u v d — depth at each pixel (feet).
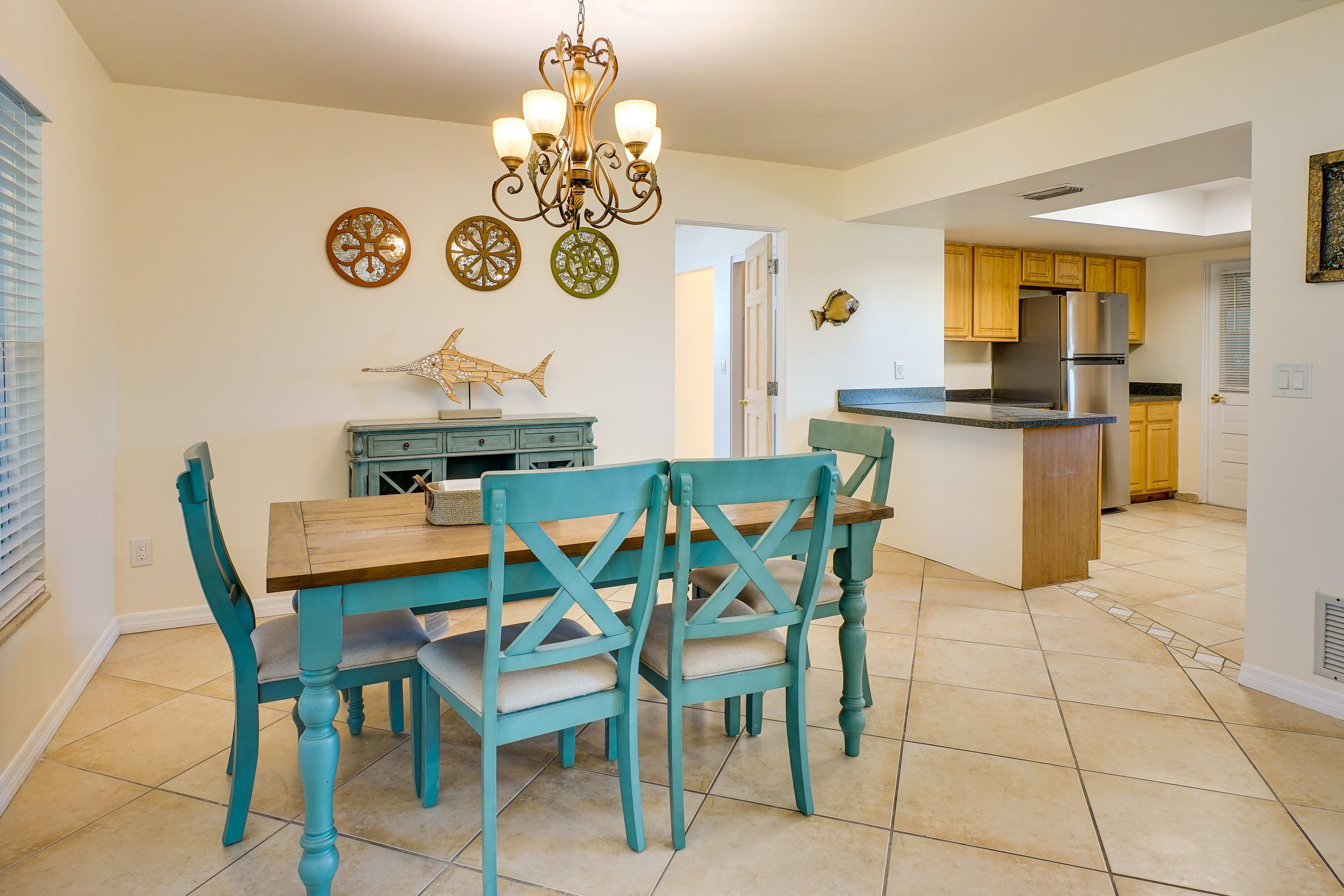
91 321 9.45
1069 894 5.39
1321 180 8.11
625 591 12.74
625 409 13.87
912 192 14.10
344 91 10.89
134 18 8.61
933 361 16.99
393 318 12.14
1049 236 17.60
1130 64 10.05
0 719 6.54
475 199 12.57
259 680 5.93
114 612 10.59
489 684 5.26
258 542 11.51
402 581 5.52
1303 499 8.34
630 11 8.50
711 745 7.61
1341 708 8.03
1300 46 8.48
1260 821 6.23
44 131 7.82
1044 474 12.73
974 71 10.25
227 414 11.25
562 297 13.28
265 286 11.36
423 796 6.51
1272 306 8.60
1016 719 8.07
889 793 6.68
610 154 7.70
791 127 12.66
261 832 6.16
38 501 7.56
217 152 11.02
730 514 6.98
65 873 5.65
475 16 8.59
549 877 5.61
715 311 21.29
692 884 5.53
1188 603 11.93
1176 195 17.44
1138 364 21.97
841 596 7.50
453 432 11.50
